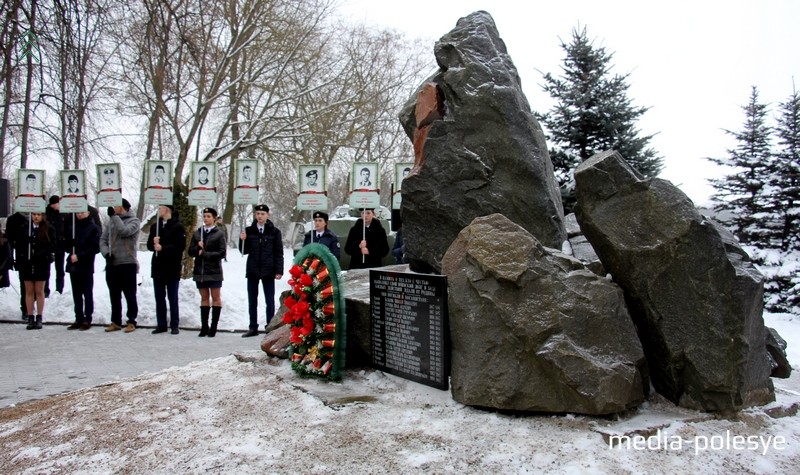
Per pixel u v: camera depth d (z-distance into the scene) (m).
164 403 5.35
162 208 11.02
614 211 4.70
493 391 4.46
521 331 4.38
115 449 4.44
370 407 4.81
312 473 3.79
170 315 11.04
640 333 4.82
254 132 23.53
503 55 6.27
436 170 5.92
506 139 5.77
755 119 17.56
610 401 4.20
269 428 4.54
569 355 4.24
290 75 22.97
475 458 3.84
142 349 9.42
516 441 4.03
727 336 4.48
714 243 4.50
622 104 13.74
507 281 4.53
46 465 4.31
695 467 3.78
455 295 4.83
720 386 4.48
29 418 5.49
